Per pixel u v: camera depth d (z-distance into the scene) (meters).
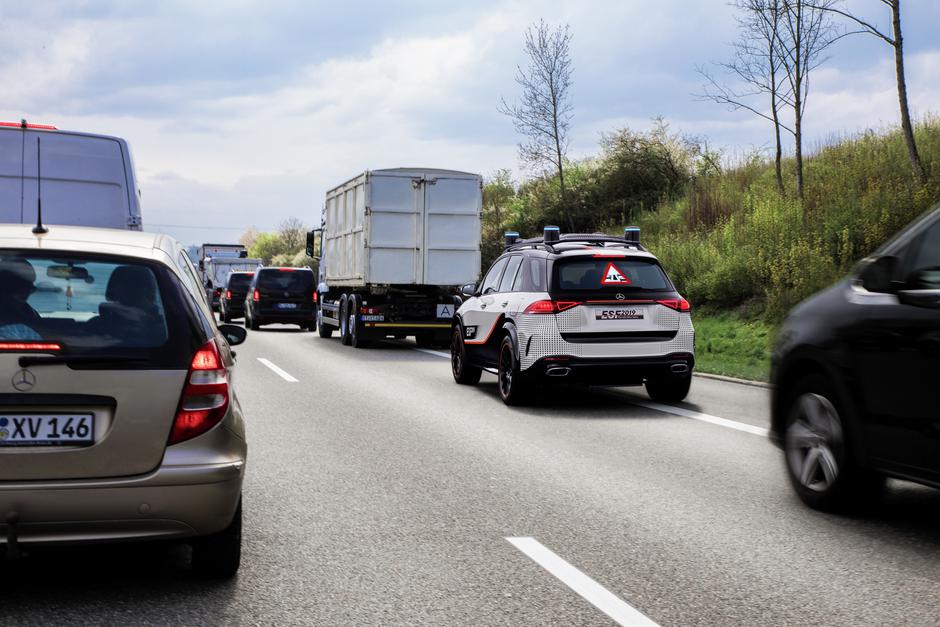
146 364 4.21
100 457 4.11
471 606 4.23
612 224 32.50
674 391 11.52
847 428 5.69
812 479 6.06
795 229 20.25
